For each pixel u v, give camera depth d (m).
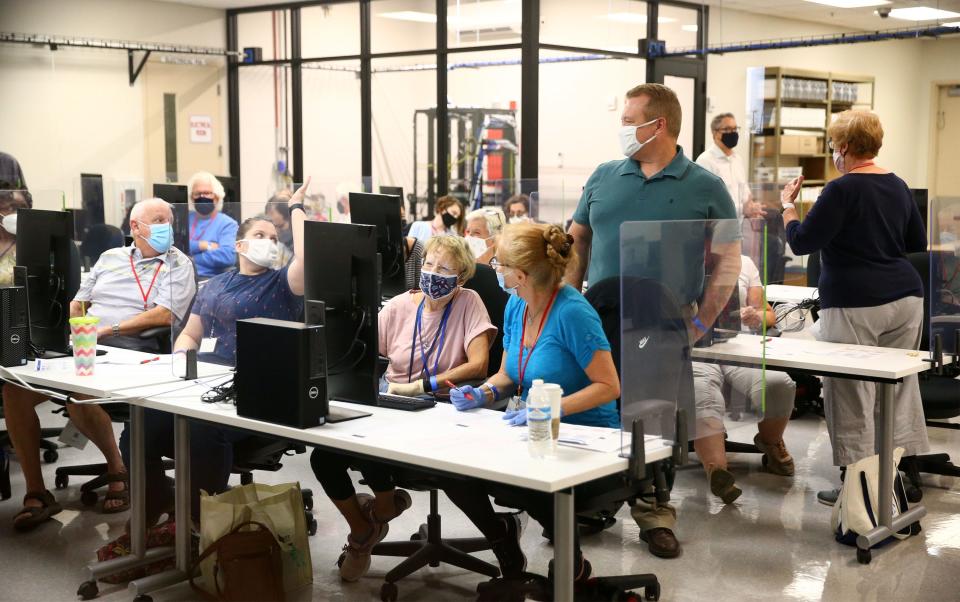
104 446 3.81
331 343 2.69
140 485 3.11
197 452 3.21
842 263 3.65
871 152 3.60
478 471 2.17
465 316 3.17
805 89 8.00
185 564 3.08
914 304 3.64
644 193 3.20
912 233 3.72
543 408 2.22
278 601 2.87
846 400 3.60
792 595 2.95
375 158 9.24
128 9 9.02
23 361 3.43
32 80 8.49
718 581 3.05
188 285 3.15
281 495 2.98
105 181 8.14
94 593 3.00
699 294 2.39
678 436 2.36
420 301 3.23
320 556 3.30
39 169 8.60
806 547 3.35
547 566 3.19
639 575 2.87
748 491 3.96
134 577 3.12
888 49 8.46
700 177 3.16
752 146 8.08
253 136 9.85
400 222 4.13
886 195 3.57
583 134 8.31
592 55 8.03
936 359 3.25
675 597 2.93
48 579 3.14
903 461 3.85
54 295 3.49
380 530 3.06
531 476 2.10
